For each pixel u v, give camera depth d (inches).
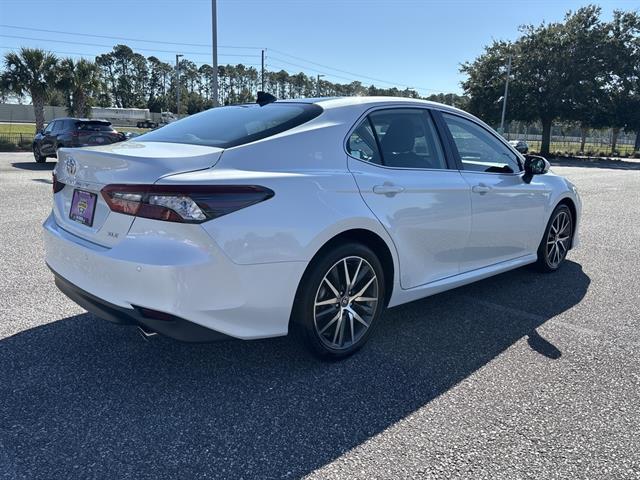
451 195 146.5
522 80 1630.2
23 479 84.8
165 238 100.3
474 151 164.1
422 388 117.5
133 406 107.2
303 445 96.1
